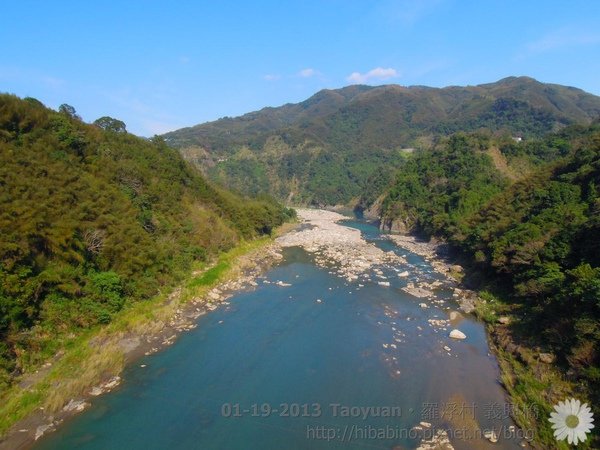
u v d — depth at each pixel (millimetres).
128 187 42906
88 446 18453
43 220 27797
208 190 63625
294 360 26828
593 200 42188
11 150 31234
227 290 40688
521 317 31391
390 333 31328
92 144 43625
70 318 27172
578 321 22891
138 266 34656
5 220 25781
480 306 36344
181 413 20969
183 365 25797
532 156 94250
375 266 53125
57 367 23688
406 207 92000
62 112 46062
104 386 23016
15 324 23578
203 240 49812
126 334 28984
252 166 177500
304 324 32875
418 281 46000
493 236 45312
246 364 26172
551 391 21500
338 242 70562
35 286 25547
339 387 23656
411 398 22594
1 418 19422
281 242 69312
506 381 23984
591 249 31156
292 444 18844
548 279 30500
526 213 48188
